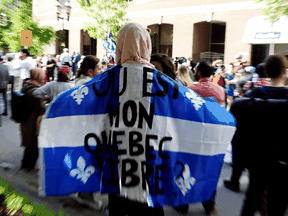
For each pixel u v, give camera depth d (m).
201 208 3.21
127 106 1.99
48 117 2.21
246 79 7.10
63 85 4.18
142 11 19.08
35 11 24.17
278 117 2.23
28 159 4.09
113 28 14.75
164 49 19.42
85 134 2.18
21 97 3.98
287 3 8.54
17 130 6.65
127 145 1.96
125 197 1.93
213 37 17.38
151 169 1.95
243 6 15.37
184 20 17.55
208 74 3.22
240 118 2.43
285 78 2.45
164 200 2.04
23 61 9.34
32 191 3.34
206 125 2.16
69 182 2.21
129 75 2.02
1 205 2.74
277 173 2.26
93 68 3.53
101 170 2.18
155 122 1.99
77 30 22.67
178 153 2.12
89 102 2.17
